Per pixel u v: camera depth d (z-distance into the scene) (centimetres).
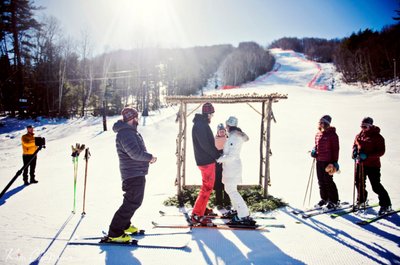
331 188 495
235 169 438
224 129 525
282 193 614
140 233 408
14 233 413
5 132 2411
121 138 367
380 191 460
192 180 777
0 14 3173
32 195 638
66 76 3909
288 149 1112
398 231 402
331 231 410
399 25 5550
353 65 5409
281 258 336
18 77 3259
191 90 6838
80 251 355
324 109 2164
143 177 382
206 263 325
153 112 3134
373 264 320
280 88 4397
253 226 428
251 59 9738
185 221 459
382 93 3219
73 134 2089
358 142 479
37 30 3562
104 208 533
